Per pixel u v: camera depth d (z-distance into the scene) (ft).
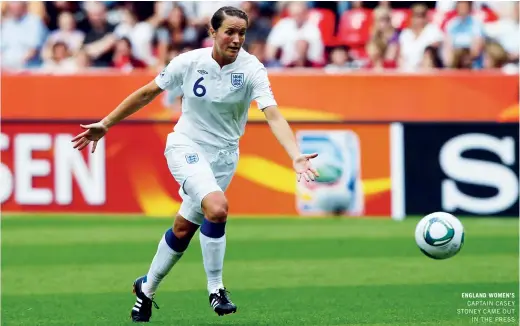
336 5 184.44
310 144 146.92
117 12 184.75
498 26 180.24
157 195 149.89
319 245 125.39
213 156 77.10
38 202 151.64
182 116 77.97
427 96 145.07
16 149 151.33
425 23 173.47
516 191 143.74
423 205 146.20
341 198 147.23
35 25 186.91
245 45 178.09
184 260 117.29
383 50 172.04
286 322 81.05
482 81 143.95
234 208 149.48
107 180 150.41
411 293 95.66
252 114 147.64
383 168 146.20
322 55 176.35
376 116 145.79
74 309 88.94
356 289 98.07
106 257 118.11
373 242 127.24
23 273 108.68
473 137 144.46
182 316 84.79
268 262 114.52
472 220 144.36
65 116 150.00
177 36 179.22
